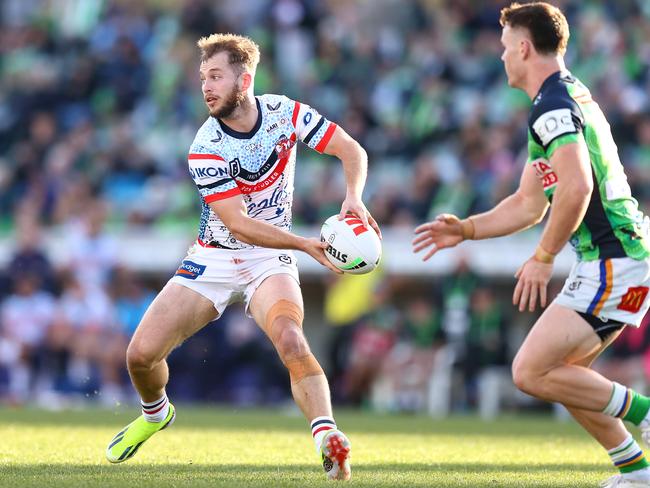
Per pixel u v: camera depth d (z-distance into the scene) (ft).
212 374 173.37
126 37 238.68
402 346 171.53
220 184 66.18
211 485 59.31
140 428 73.05
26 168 219.41
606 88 202.18
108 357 176.24
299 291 68.85
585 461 80.48
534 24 61.41
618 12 225.35
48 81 241.55
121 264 181.78
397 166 206.59
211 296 69.72
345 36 236.84
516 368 60.34
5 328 179.01
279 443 92.43
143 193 212.02
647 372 157.28
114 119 231.09
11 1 276.00
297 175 206.69
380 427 120.88
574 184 57.41
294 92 220.64
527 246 181.16
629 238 59.62
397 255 184.96
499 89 214.90
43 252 182.29
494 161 192.44
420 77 220.02
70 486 58.39
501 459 81.10
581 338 59.57
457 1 234.38
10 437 94.12
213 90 66.23
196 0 240.32
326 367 195.72
